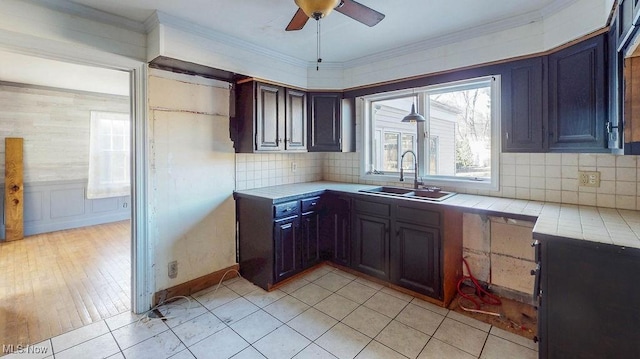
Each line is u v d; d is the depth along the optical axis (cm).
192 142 276
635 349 132
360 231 295
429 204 245
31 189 453
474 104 293
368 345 199
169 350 196
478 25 244
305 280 297
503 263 262
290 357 189
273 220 272
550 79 213
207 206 288
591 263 141
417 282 257
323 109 347
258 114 294
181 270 271
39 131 457
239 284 292
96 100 507
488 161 282
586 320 143
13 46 187
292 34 261
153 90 249
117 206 540
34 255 369
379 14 174
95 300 262
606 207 217
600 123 179
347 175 381
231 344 202
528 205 229
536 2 207
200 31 246
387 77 311
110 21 222
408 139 402
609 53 172
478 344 199
